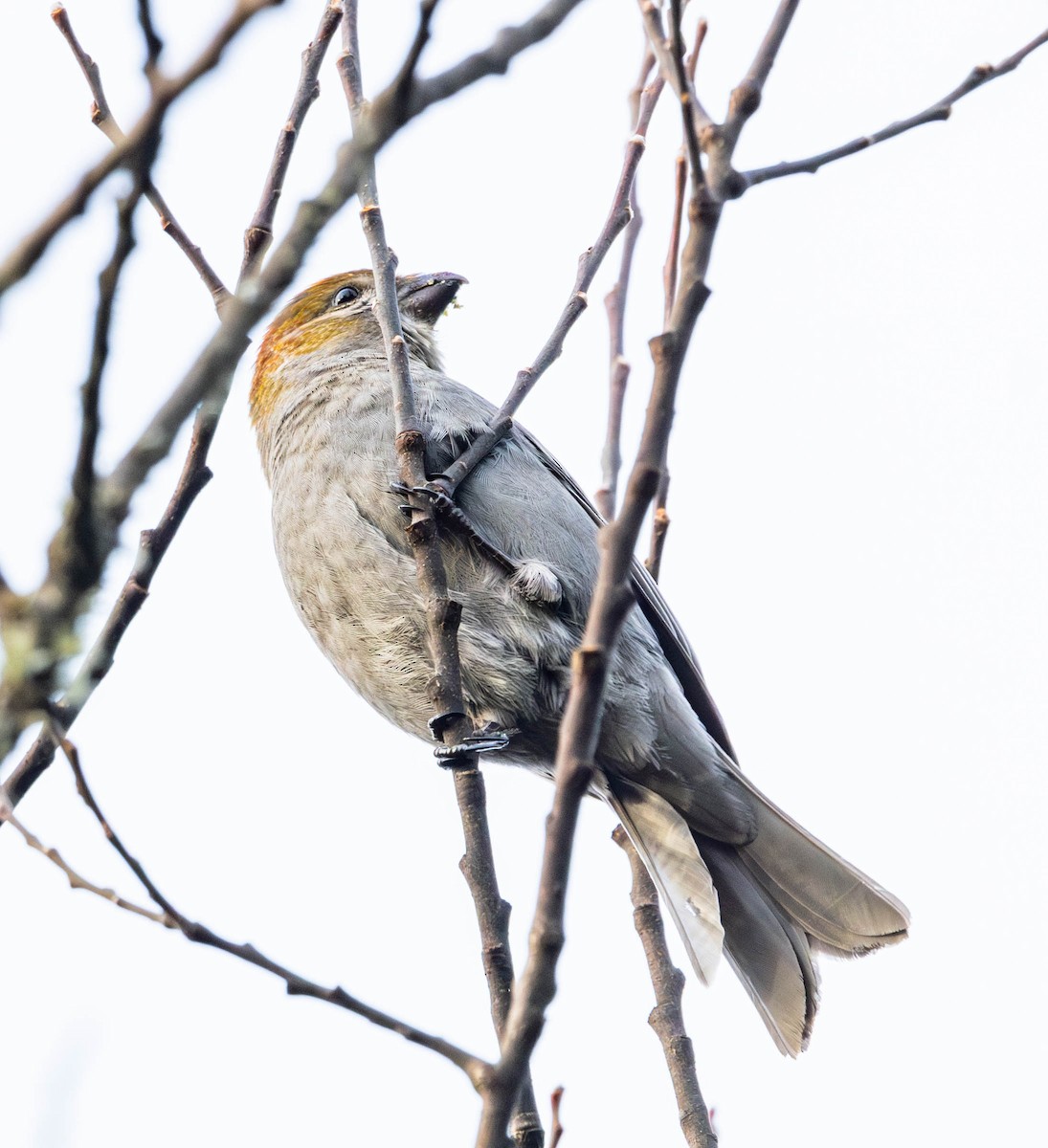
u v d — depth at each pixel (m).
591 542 10.09
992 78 6.70
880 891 9.44
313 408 10.40
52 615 4.70
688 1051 7.44
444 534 9.70
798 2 5.89
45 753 7.03
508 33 4.71
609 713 9.75
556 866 5.18
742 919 9.72
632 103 9.18
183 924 5.67
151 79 4.19
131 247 4.39
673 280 9.09
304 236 4.62
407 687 9.91
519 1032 5.19
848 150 6.26
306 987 5.55
